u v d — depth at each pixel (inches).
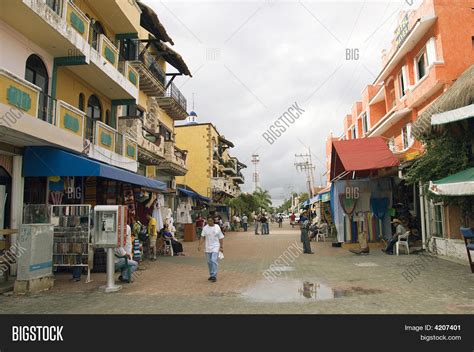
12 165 386.3
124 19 598.5
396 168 569.0
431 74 598.5
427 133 482.6
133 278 380.2
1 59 371.6
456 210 465.1
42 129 359.3
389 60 789.2
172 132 1007.6
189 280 367.9
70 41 423.8
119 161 560.7
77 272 367.9
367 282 337.4
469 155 433.1
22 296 299.7
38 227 317.4
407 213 650.8
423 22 607.8
